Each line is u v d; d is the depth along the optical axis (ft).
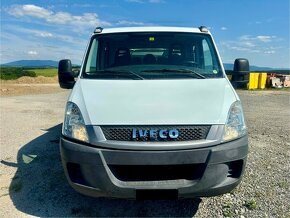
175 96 12.39
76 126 11.65
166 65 15.35
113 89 13.05
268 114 38.34
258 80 99.25
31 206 13.48
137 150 10.85
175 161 10.80
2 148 21.91
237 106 12.28
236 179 11.48
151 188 10.70
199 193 10.98
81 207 13.34
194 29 17.19
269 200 13.58
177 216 12.60
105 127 11.23
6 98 58.75
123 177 11.12
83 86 13.58
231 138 11.36
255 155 19.58
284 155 19.63
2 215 12.71
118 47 16.06
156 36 16.35
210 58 15.62
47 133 26.37
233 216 12.42
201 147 10.94
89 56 15.71
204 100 12.19
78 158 11.22
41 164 18.42
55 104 47.93
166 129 11.03
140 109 11.64
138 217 12.58
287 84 103.50
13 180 16.21
